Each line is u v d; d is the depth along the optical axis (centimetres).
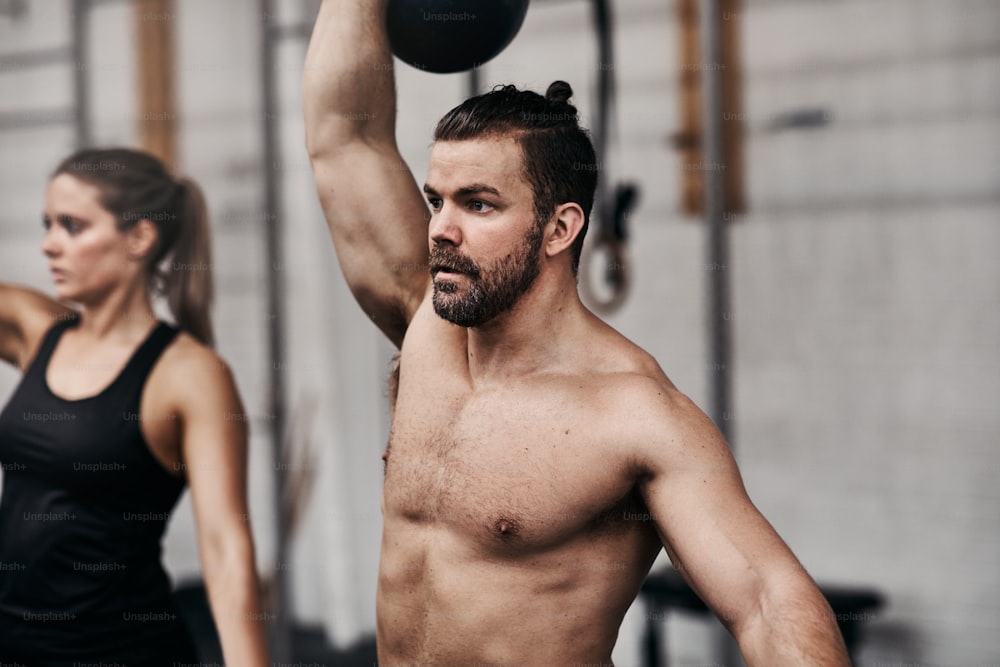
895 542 384
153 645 239
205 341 255
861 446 390
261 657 220
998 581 365
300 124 483
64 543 231
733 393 412
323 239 488
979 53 359
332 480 484
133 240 245
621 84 423
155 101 501
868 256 384
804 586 118
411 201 162
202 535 229
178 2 503
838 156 387
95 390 235
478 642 135
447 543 137
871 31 378
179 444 239
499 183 128
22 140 504
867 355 387
